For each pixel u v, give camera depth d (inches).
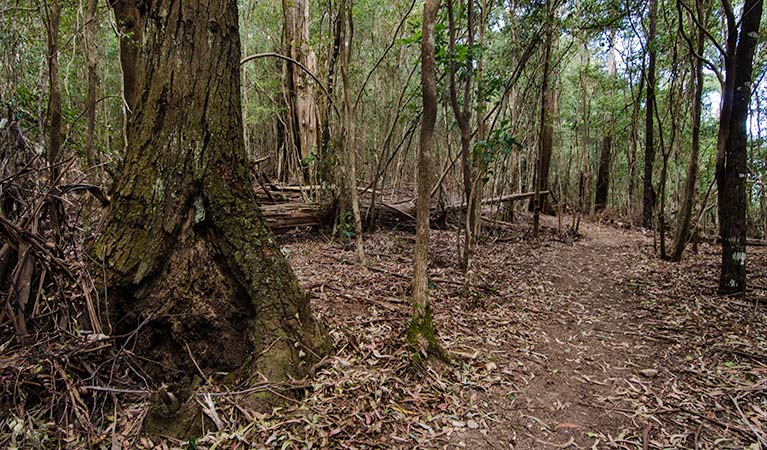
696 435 88.3
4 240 89.0
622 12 263.9
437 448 80.7
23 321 83.7
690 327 149.6
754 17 164.7
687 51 289.0
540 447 84.0
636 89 447.8
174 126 90.4
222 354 93.8
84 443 72.4
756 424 92.2
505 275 217.5
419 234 110.9
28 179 101.4
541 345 133.0
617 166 633.0
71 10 185.2
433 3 100.5
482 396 99.7
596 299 187.2
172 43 90.2
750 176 335.3
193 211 92.7
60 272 89.1
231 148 95.8
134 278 88.3
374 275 189.5
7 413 73.4
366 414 86.5
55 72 128.4
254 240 96.2
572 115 580.7
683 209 255.6
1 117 110.3
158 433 76.1
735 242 180.4
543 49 325.7
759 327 146.5
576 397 103.7
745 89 170.6
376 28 478.6
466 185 162.1
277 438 77.4
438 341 121.8
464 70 165.0
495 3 271.9
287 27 340.8
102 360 84.9
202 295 92.7
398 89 415.2
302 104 349.1
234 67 96.7
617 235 388.2
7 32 154.9
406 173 600.4
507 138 153.0
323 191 273.3
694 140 242.8
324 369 98.5
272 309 95.3
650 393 106.0
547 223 436.8
